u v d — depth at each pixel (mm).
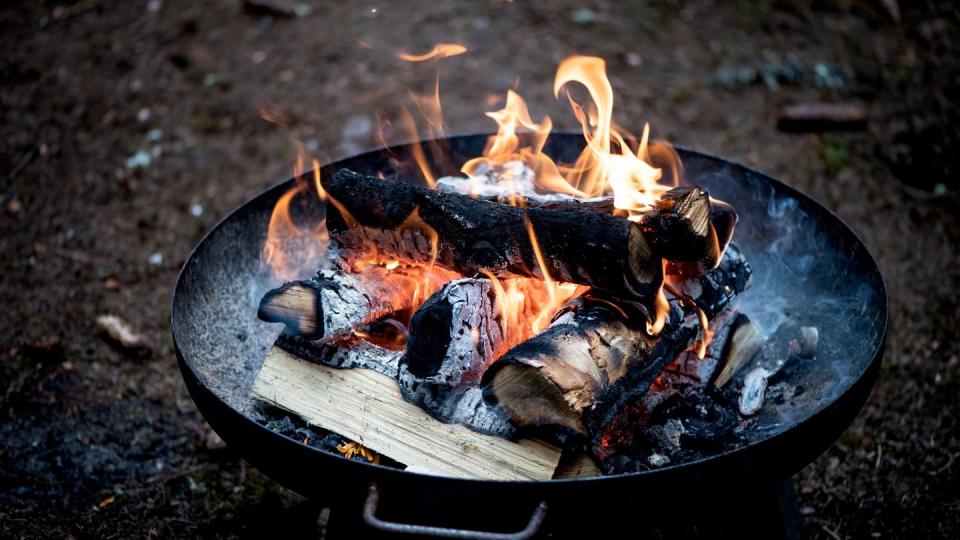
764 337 1192
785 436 979
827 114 1891
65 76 2086
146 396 1421
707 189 1318
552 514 949
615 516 961
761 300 1249
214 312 1184
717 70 2096
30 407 1392
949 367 1440
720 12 2301
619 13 2301
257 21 2297
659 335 1067
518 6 2326
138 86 2064
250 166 1854
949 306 1526
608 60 2131
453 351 1026
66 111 1981
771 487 1154
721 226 1098
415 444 1046
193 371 1058
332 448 1071
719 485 974
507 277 1093
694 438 1082
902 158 1799
